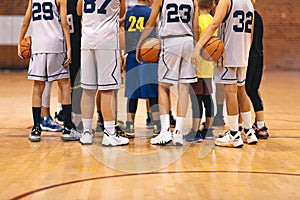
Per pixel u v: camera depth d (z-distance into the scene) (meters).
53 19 7.98
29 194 5.07
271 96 16.75
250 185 5.48
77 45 8.46
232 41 7.50
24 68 29.25
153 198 4.96
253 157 6.98
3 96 15.74
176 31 7.59
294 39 30.89
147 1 8.43
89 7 7.46
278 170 6.20
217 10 7.39
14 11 28.75
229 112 7.66
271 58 31.19
